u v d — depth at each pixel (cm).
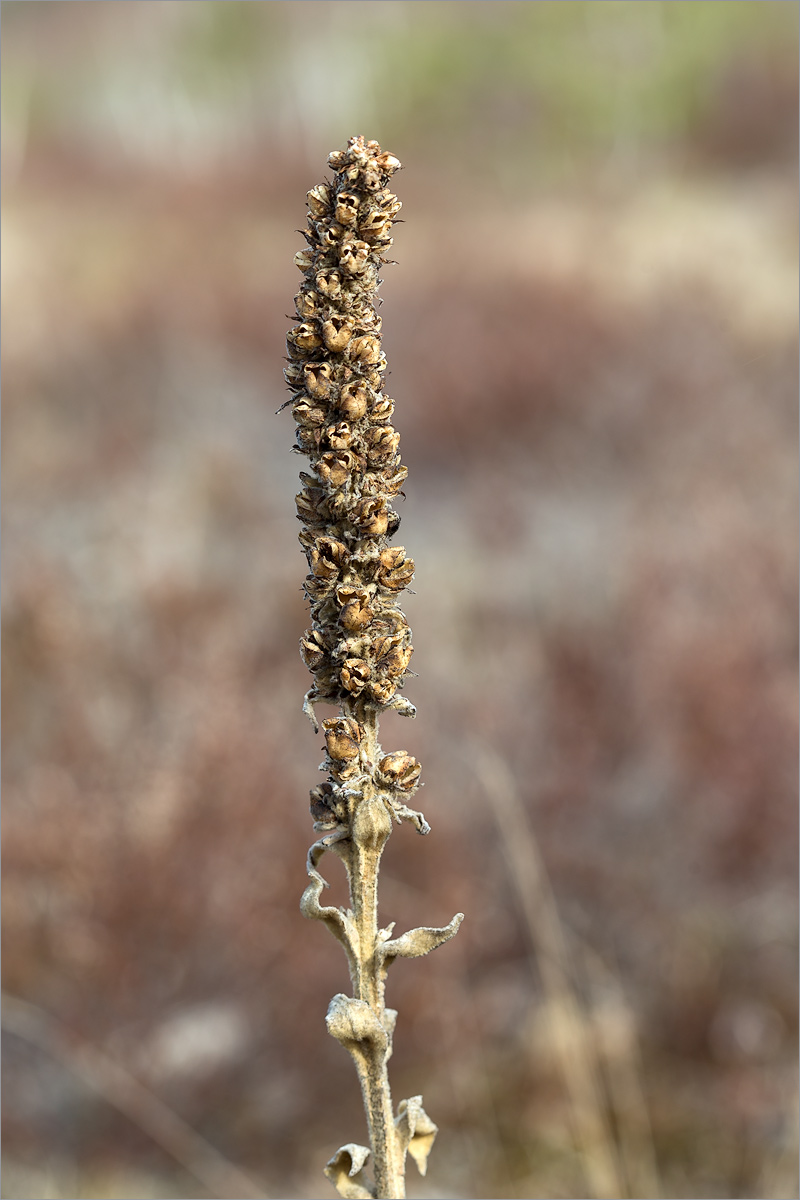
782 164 2441
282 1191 499
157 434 1238
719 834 618
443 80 3303
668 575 791
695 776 638
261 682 756
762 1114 502
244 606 846
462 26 3462
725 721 645
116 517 1007
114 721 677
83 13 3997
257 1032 539
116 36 3931
